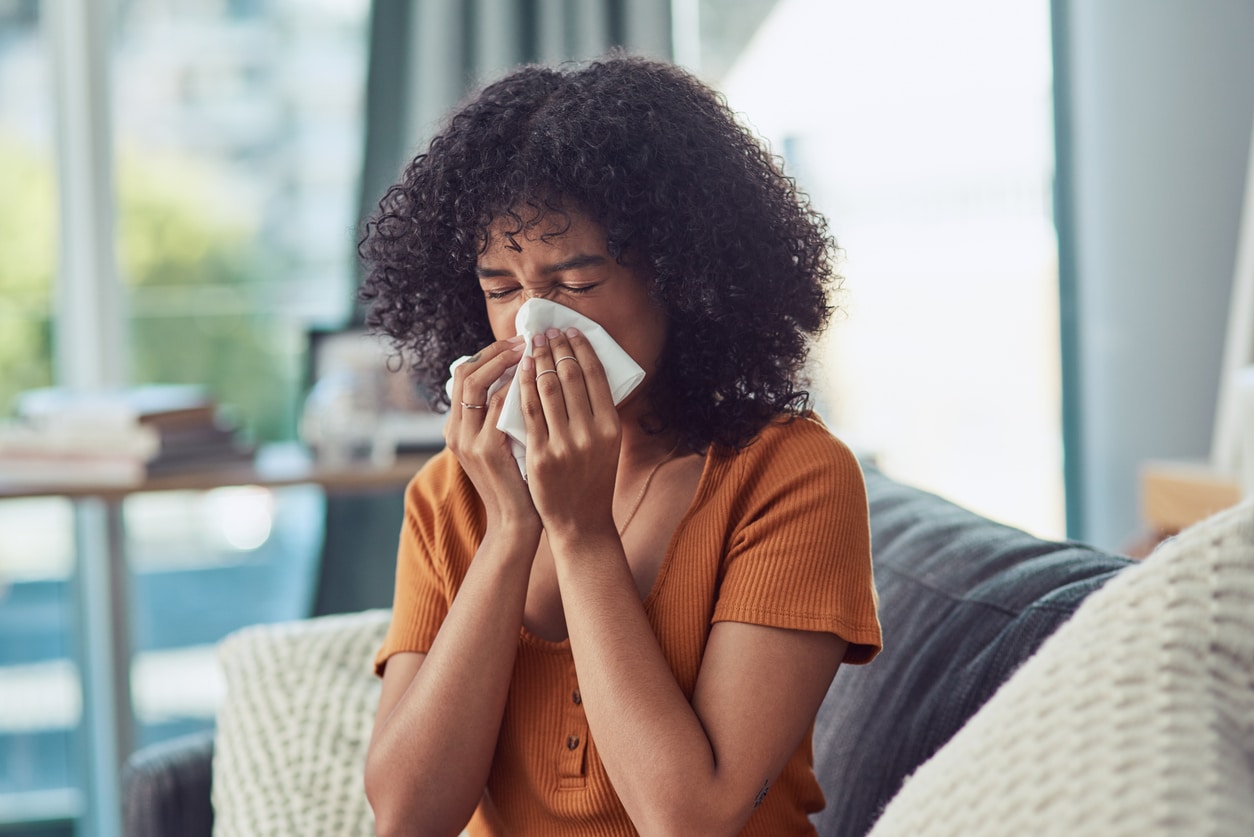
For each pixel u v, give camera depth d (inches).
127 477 84.1
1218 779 23.9
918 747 41.8
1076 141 112.6
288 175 110.3
